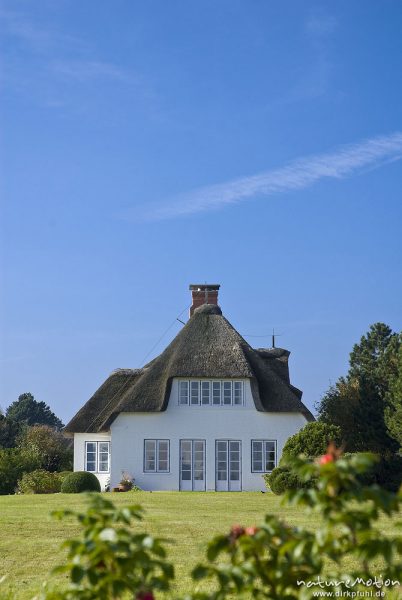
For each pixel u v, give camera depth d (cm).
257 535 626
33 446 5731
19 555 1812
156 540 625
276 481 3644
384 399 5372
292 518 2400
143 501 3209
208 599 644
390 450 5297
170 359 4703
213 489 4519
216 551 644
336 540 647
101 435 4803
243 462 4553
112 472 4528
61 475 4588
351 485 612
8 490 4691
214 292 5259
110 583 619
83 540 627
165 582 635
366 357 7550
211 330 4762
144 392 4600
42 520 2425
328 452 625
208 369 4562
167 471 4541
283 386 4653
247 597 1137
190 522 2381
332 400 5581
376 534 606
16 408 12200
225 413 4591
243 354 4650
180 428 4575
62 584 1431
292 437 3956
